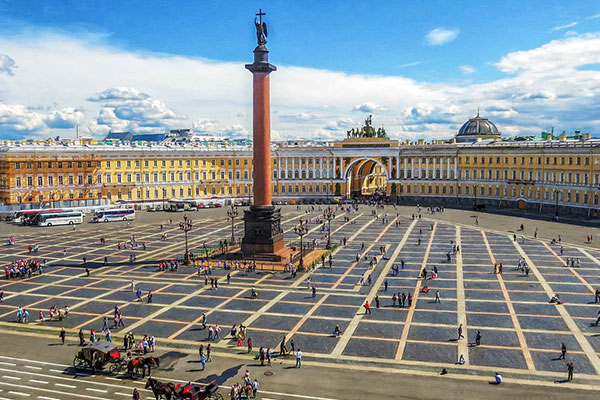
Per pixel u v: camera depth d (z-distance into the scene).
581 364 39.38
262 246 77.44
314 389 35.94
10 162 123.88
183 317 51.78
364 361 40.62
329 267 72.31
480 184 150.75
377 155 164.12
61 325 49.97
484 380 36.97
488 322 48.88
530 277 65.00
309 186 167.12
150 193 148.00
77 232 105.88
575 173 122.81
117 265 75.12
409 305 54.47
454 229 104.38
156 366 39.47
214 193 159.25
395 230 103.88
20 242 94.00
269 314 52.44
